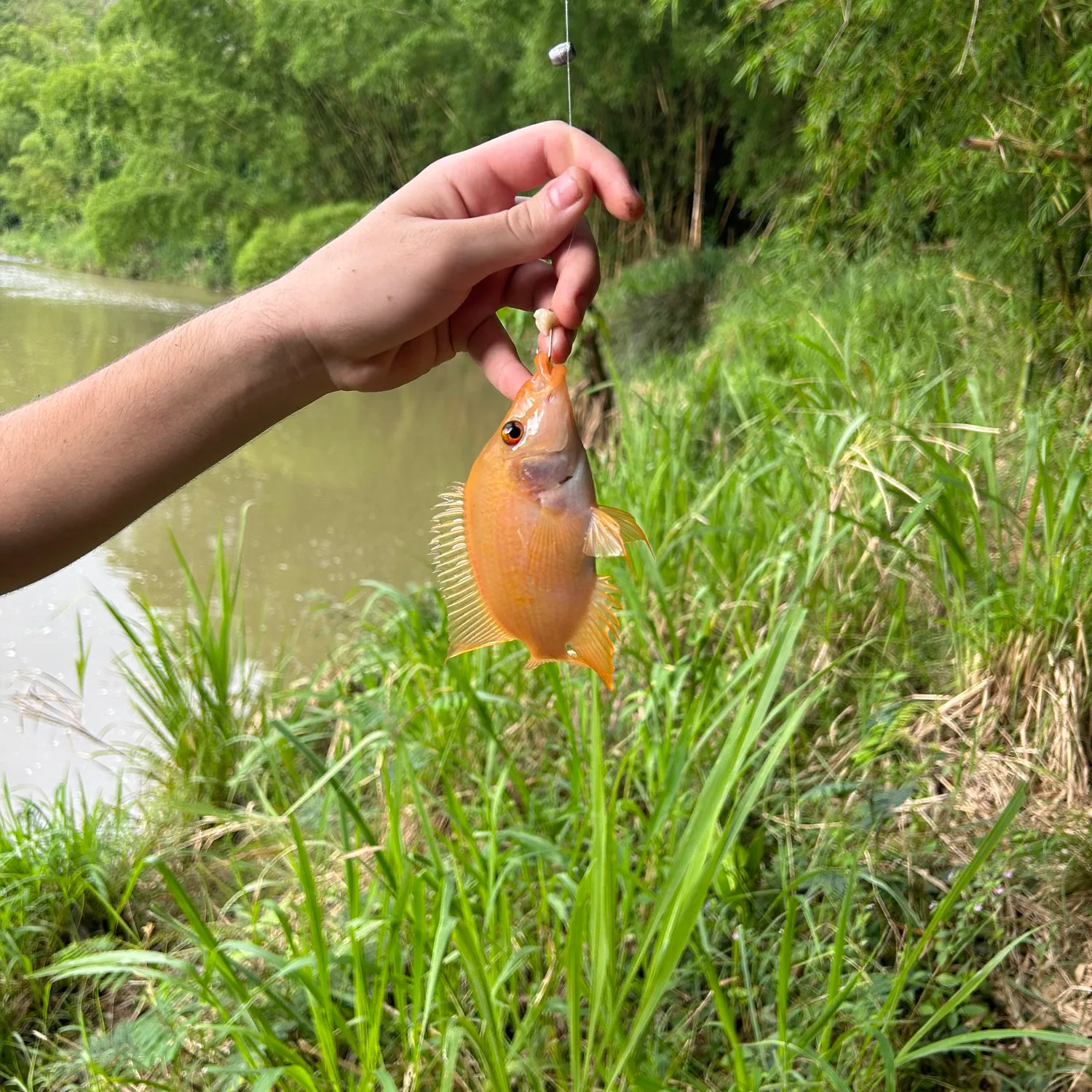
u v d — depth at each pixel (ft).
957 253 6.52
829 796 3.23
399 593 4.38
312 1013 2.84
